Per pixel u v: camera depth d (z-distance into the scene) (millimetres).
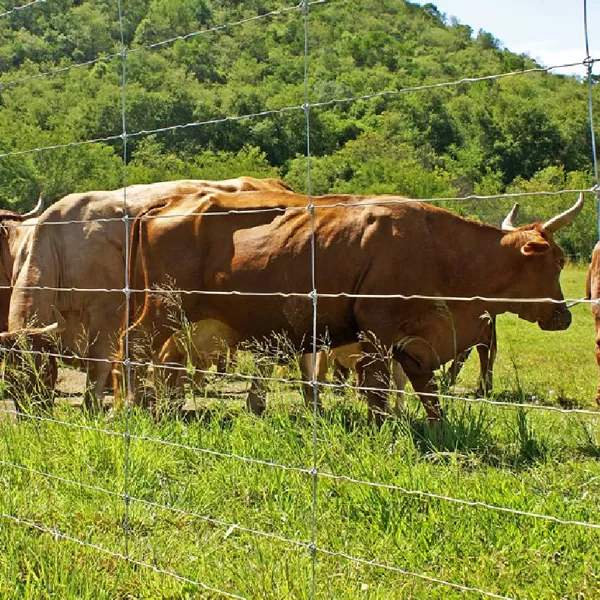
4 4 91812
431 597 3311
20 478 4746
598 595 3324
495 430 5637
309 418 5250
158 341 6809
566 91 32000
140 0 100312
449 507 4066
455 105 43000
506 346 12250
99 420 5660
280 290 6469
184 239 6688
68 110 53312
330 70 78188
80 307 7930
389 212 6305
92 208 8062
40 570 3600
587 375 9539
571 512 4062
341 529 4016
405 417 5727
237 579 3486
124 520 4176
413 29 115500
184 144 46188
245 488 4570
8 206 35250
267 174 37750
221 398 6133
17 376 6152
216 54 81188
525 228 6484
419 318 6340
